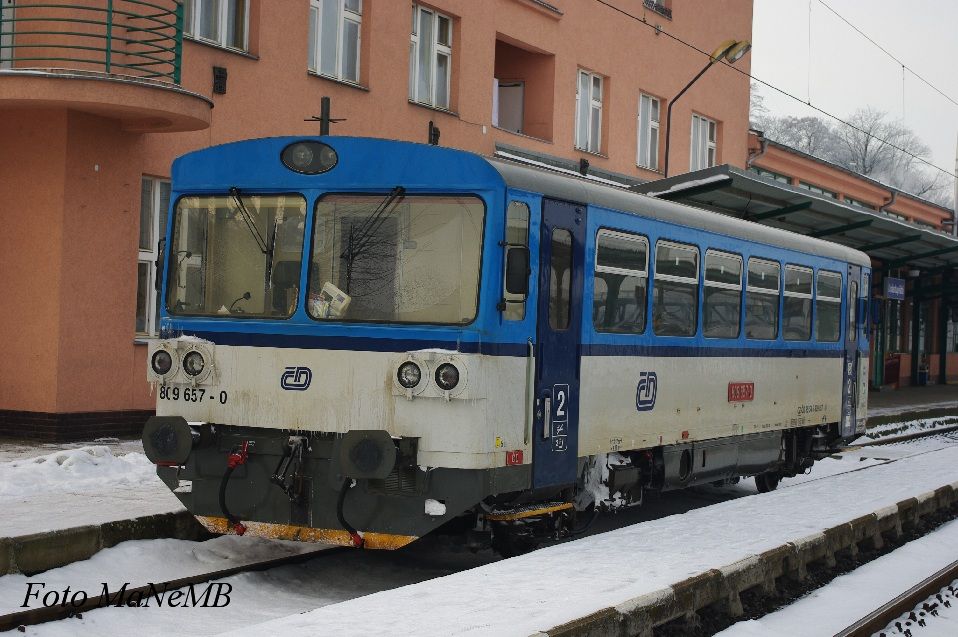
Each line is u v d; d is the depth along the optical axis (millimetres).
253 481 9008
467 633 6137
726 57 26141
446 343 8562
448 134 21328
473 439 8516
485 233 8672
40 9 14742
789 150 35156
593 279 10180
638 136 27844
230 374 9117
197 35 16578
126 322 15594
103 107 14289
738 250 13258
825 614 8539
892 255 34062
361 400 8719
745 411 13625
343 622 6426
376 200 8914
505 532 9477
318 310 8938
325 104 10359
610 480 10742
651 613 7270
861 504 12414
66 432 14781
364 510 8656
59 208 14703
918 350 45344
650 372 11297
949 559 10914
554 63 24422
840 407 16703
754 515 11430
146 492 10789
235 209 9320
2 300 15094
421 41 21031
